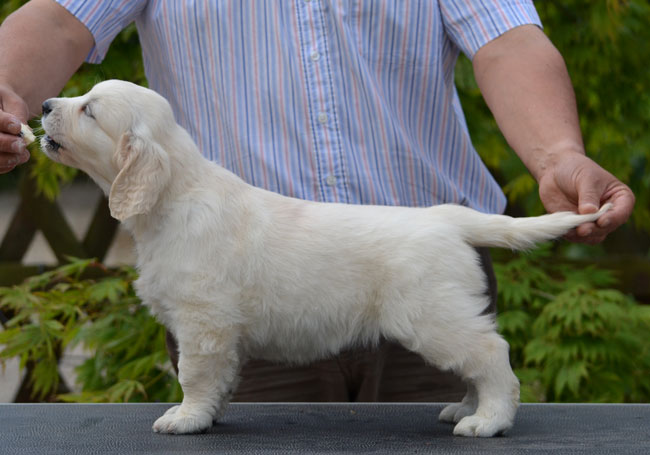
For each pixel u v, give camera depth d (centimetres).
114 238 581
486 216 267
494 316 271
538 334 498
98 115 266
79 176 584
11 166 261
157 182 257
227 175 271
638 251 619
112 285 481
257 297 258
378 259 257
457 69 531
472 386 274
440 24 322
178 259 256
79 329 480
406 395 342
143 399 480
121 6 322
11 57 296
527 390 470
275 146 315
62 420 277
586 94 566
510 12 310
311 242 259
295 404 305
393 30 315
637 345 490
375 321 262
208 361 257
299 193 314
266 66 315
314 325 261
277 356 274
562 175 272
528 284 513
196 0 316
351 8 312
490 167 591
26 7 312
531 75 299
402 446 234
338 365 334
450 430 260
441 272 255
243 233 259
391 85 319
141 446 234
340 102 312
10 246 578
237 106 317
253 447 232
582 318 488
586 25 554
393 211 267
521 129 292
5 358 482
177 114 329
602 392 486
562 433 255
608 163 566
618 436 250
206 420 257
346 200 313
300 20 313
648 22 561
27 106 283
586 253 627
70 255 575
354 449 229
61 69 307
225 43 316
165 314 264
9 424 270
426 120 325
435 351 254
